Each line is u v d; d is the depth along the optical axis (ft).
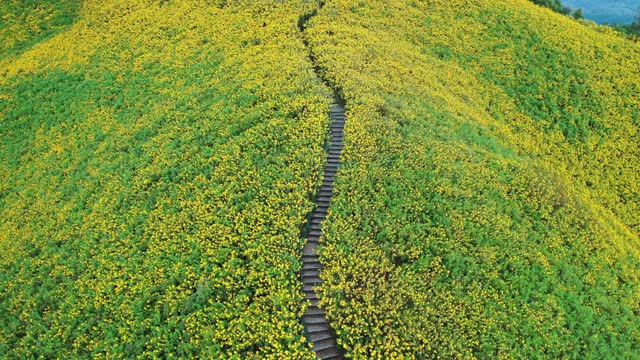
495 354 57.36
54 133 125.08
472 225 71.97
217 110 105.60
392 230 67.62
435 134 94.22
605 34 164.45
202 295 62.08
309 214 72.69
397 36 148.36
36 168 114.62
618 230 93.66
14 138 127.03
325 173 80.74
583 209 88.33
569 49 148.97
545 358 59.26
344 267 62.23
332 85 105.91
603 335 65.36
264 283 61.41
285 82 105.50
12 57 163.53
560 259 74.84
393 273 62.03
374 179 76.79
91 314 68.80
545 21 160.66
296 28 139.23
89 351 64.18
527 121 128.57
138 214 84.69
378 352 53.11
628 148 123.03
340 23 144.36
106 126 120.98
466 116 113.60
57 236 89.20
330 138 88.63
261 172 80.64
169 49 143.74
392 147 83.87
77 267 79.77
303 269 64.39
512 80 139.85
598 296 70.85
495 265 68.13
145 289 67.51
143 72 136.98
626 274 77.51
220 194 79.30
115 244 80.02
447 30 155.12
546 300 66.08
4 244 92.89
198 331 58.44
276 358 52.90
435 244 67.31
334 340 55.93
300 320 57.62
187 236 73.20
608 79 139.85
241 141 90.33
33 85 143.64
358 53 122.01
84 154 113.09
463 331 57.98
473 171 84.89
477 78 139.74
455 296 61.31
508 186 85.56
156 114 116.37
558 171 113.70
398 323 56.34
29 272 83.10
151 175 92.68
